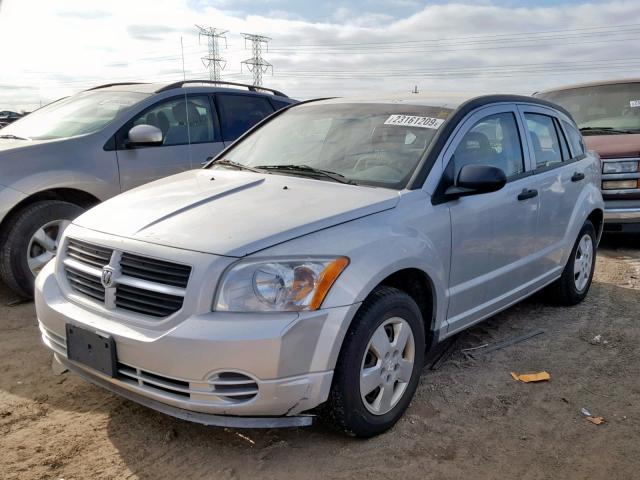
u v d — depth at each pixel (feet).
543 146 16.20
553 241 16.20
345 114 14.42
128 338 9.34
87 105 20.65
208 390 8.96
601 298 19.04
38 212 16.88
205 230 9.80
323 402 9.60
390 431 10.88
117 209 11.39
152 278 9.61
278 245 9.44
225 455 10.04
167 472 9.56
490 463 10.07
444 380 13.02
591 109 28.91
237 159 14.61
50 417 11.08
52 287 11.08
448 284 12.21
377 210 10.80
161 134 18.76
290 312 9.12
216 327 8.87
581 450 10.53
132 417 11.14
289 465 9.80
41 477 9.30
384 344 10.43
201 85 22.22
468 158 12.96
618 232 25.13
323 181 12.23
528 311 17.67
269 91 25.13
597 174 18.99
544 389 12.78
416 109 13.69
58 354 10.73
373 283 9.91
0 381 12.42
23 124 20.65
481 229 12.92
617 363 14.17
